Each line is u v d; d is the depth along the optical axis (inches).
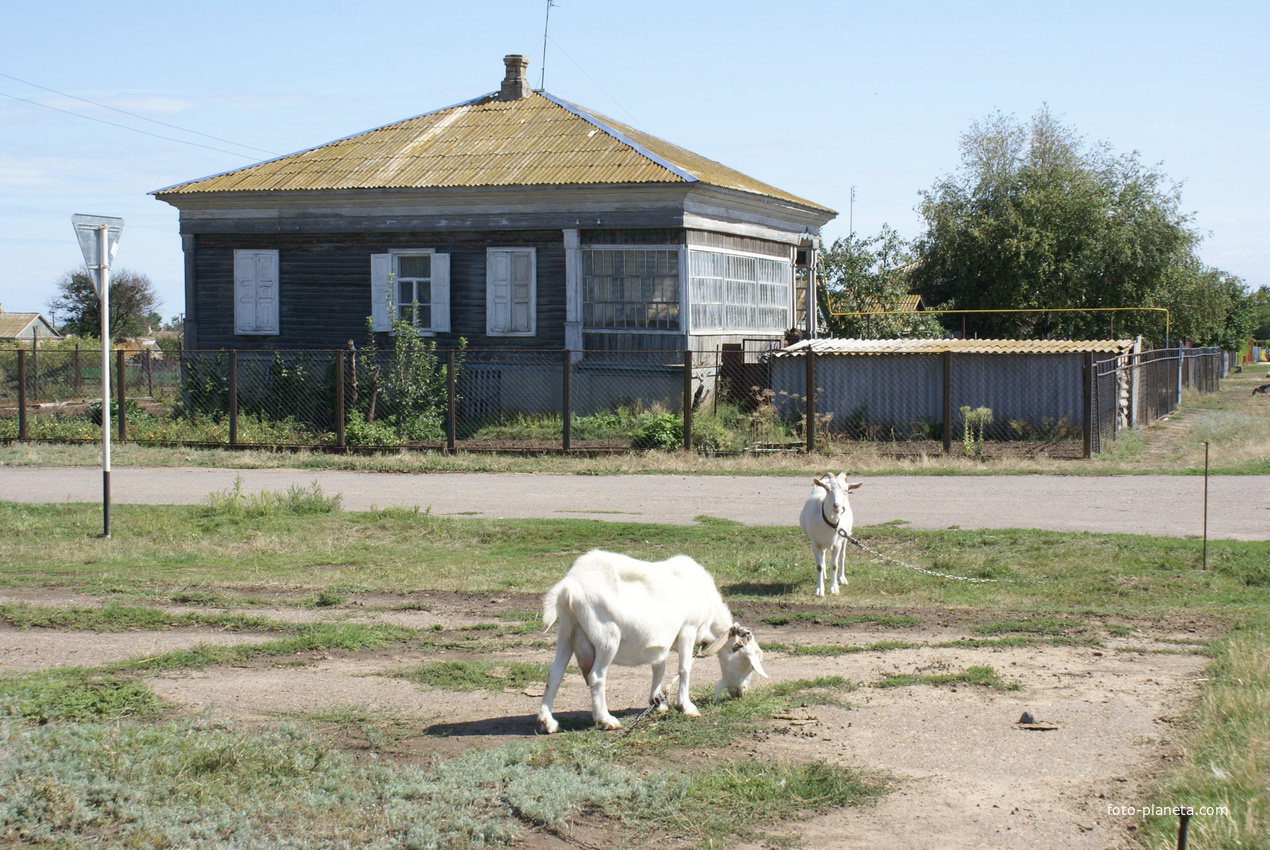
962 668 325.4
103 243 577.0
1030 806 219.6
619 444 890.7
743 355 1088.8
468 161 1098.1
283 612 413.1
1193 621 381.4
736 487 717.3
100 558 521.7
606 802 223.1
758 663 288.7
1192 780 225.5
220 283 1139.9
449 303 1072.8
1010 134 1815.9
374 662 343.9
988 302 1740.9
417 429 960.9
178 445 933.8
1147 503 621.0
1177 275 1727.4
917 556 507.2
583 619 265.0
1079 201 1680.6
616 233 1026.7
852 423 970.1
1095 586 439.5
